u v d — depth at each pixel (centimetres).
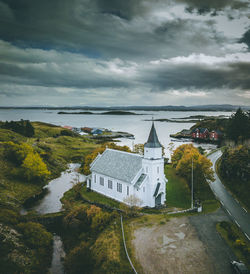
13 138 13712
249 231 4938
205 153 13775
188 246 4406
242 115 14188
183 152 9975
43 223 5909
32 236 5000
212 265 3875
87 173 8825
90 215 5628
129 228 5141
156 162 6259
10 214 5684
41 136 18625
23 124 19138
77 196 7500
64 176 10419
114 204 6581
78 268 4047
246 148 8688
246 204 6406
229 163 8412
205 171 7481
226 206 6291
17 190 7925
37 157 9194
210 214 5784
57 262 4547
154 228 5109
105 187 7356
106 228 5250
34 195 8025
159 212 6022
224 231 4906
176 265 3894
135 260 4053
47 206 7038
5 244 4434
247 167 7588
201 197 6994
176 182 8500
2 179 8219
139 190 6184
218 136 19175
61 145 15838
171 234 4841
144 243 4541
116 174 6888
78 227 5606
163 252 4241
